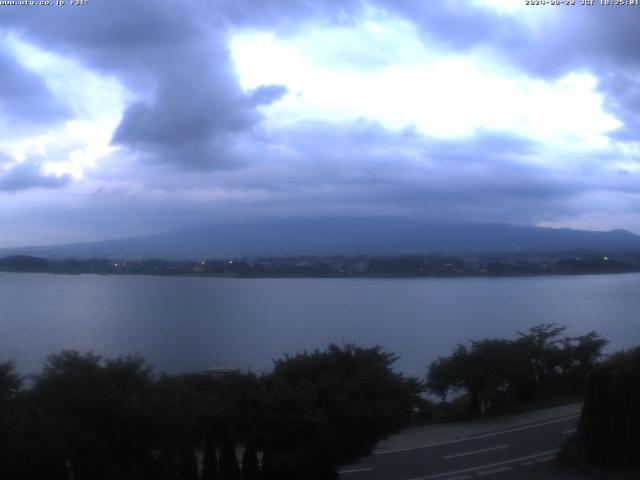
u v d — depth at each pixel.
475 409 26.83
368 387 16.78
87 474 14.25
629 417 18.39
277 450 15.73
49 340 47.47
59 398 14.29
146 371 15.66
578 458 18.73
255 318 65.38
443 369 26.78
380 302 83.75
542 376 29.56
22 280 120.50
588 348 29.91
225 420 15.48
